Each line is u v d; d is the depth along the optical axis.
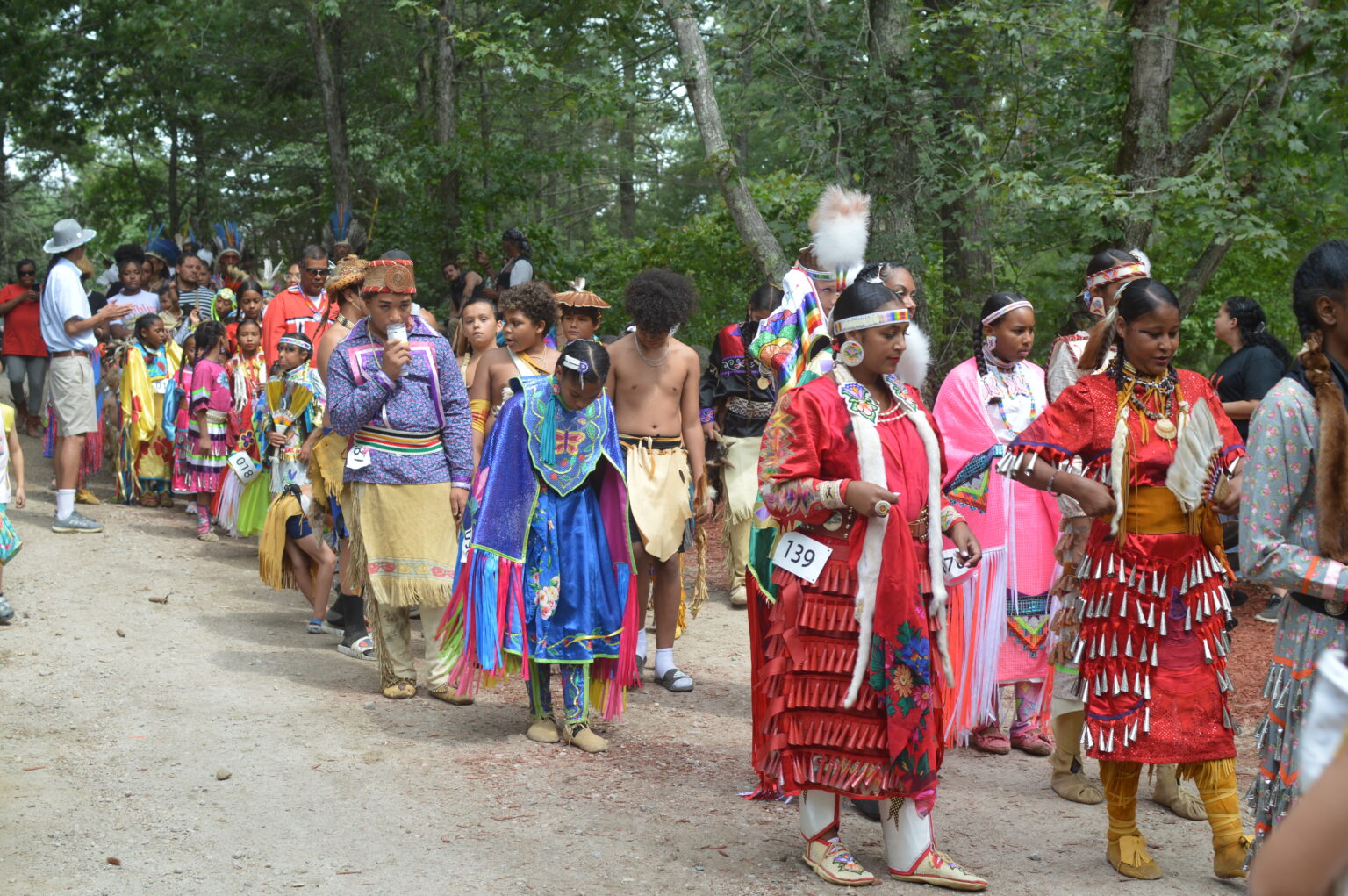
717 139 10.82
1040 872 4.18
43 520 10.12
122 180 34.53
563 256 16.91
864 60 11.21
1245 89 9.95
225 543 9.93
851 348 3.93
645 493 6.44
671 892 3.90
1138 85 10.02
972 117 10.43
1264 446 3.36
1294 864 1.40
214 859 4.05
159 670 6.33
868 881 4.00
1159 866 4.26
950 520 4.18
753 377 8.45
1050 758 5.08
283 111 27.92
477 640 5.35
